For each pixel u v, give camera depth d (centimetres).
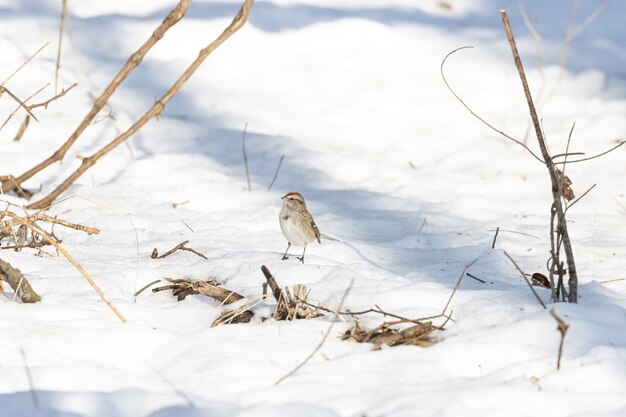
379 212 1324
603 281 968
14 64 1836
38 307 755
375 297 791
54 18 2122
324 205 1339
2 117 1598
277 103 1861
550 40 2152
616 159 1559
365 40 2150
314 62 2059
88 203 1280
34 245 922
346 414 554
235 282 878
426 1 2366
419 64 2059
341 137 1716
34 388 590
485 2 2370
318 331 722
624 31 2203
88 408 552
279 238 1120
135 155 1545
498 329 685
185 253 1012
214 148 1622
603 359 616
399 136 1727
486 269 993
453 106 1856
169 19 1133
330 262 966
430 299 789
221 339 688
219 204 1347
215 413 542
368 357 646
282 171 1519
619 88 1908
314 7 2288
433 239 1177
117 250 1026
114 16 2152
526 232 1223
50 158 1227
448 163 1595
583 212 1345
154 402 560
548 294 818
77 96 1759
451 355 650
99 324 730
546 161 773
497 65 2044
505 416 552
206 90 1891
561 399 569
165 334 711
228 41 2083
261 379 606
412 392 577
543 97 1883
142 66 1952
